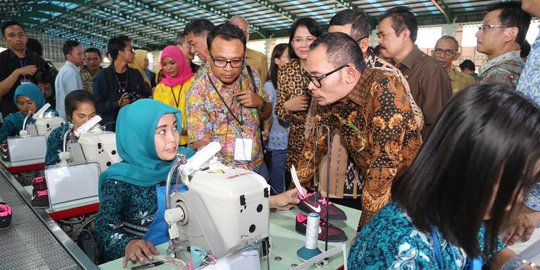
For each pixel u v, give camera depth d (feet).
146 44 67.00
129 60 11.44
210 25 8.23
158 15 47.14
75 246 3.43
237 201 3.45
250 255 3.12
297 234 4.59
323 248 4.20
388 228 2.06
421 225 1.93
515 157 1.63
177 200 3.74
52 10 53.01
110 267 3.77
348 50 4.07
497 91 1.78
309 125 6.36
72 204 5.97
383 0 29.48
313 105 6.29
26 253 3.32
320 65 4.13
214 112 6.12
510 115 1.66
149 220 4.84
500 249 2.96
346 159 5.13
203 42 8.12
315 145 5.21
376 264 2.03
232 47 5.66
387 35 7.00
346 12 5.64
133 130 4.78
